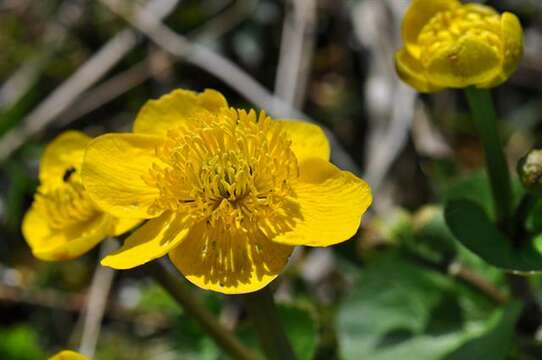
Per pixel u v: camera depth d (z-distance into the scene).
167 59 0.38
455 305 0.30
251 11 0.39
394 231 0.32
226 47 0.39
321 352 0.32
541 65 0.38
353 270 0.33
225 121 0.26
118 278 0.35
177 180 0.26
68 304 0.35
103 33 0.39
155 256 0.25
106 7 0.39
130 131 0.38
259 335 0.27
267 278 0.25
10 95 0.38
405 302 0.31
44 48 0.39
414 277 0.31
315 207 0.26
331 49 0.39
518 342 0.29
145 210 0.26
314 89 0.38
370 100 0.36
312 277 0.34
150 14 0.38
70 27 0.40
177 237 0.25
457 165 0.36
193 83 0.38
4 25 0.40
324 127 0.37
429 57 0.27
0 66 0.39
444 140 0.36
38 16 0.40
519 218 0.27
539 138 0.36
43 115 0.37
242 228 0.26
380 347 0.30
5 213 0.36
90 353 0.33
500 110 0.38
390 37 0.37
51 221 0.27
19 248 0.36
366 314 0.31
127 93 0.38
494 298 0.30
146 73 0.38
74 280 0.35
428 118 0.36
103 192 0.26
